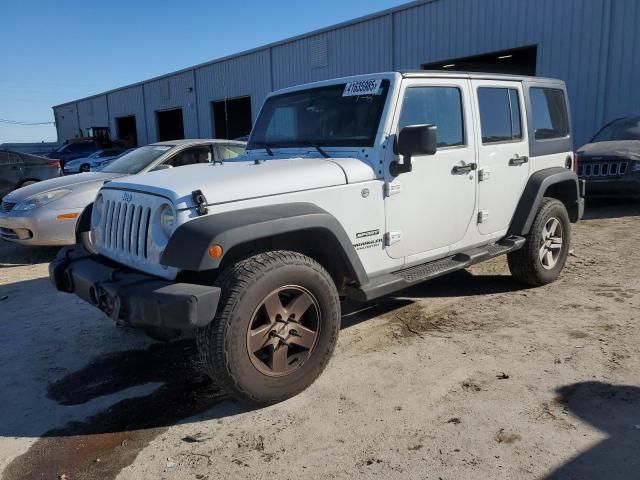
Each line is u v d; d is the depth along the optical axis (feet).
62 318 16.57
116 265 11.57
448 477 8.27
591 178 29.25
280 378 10.46
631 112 39.45
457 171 14.01
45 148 123.34
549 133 17.67
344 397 10.86
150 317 9.53
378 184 12.17
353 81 13.39
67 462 9.22
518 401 10.37
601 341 12.92
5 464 9.22
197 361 13.16
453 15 50.44
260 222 9.83
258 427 9.98
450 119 13.98
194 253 9.22
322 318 10.97
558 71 43.37
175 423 10.34
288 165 11.78
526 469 8.37
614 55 39.91
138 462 9.12
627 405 10.03
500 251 15.40
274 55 72.13
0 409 11.16
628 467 8.30
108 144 90.43
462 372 11.68
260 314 10.37
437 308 15.90
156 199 10.29
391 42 56.59
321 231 11.02
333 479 8.39
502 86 15.61
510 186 15.89
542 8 43.80
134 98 111.04
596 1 40.45
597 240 23.89
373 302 16.61
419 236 13.32
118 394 11.65
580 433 9.23
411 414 10.11
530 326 14.14
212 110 88.17
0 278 21.70
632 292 16.53
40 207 22.94
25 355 13.88
